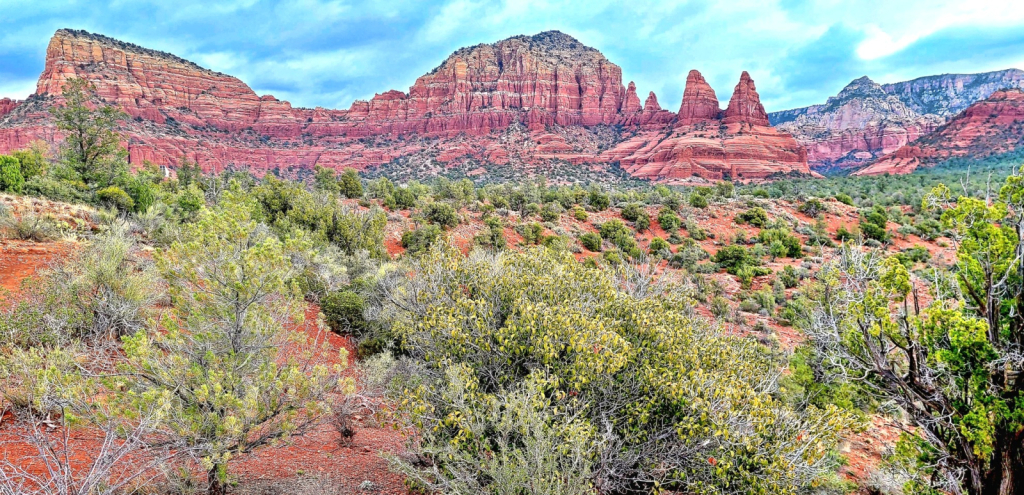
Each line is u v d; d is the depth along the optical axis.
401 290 8.91
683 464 5.99
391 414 6.70
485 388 6.70
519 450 5.02
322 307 12.37
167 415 4.91
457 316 6.91
